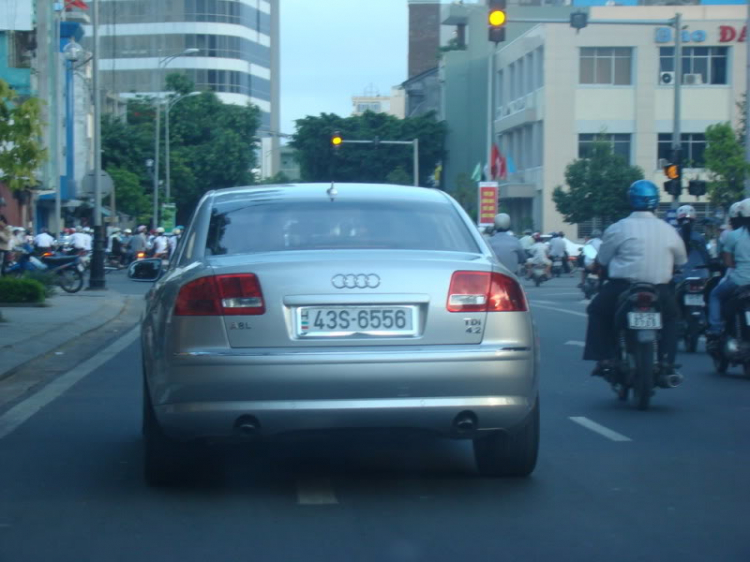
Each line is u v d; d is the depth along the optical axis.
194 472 6.45
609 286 9.73
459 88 75.69
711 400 10.23
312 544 5.34
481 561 5.06
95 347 15.46
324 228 6.50
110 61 106.00
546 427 8.70
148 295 7.27
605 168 51.41
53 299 24.78
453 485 6.60
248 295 5.74
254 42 110.69
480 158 74.62
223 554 5.18
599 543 5.35
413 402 5.75
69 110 55.22
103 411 9.63
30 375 12.27
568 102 56.75
